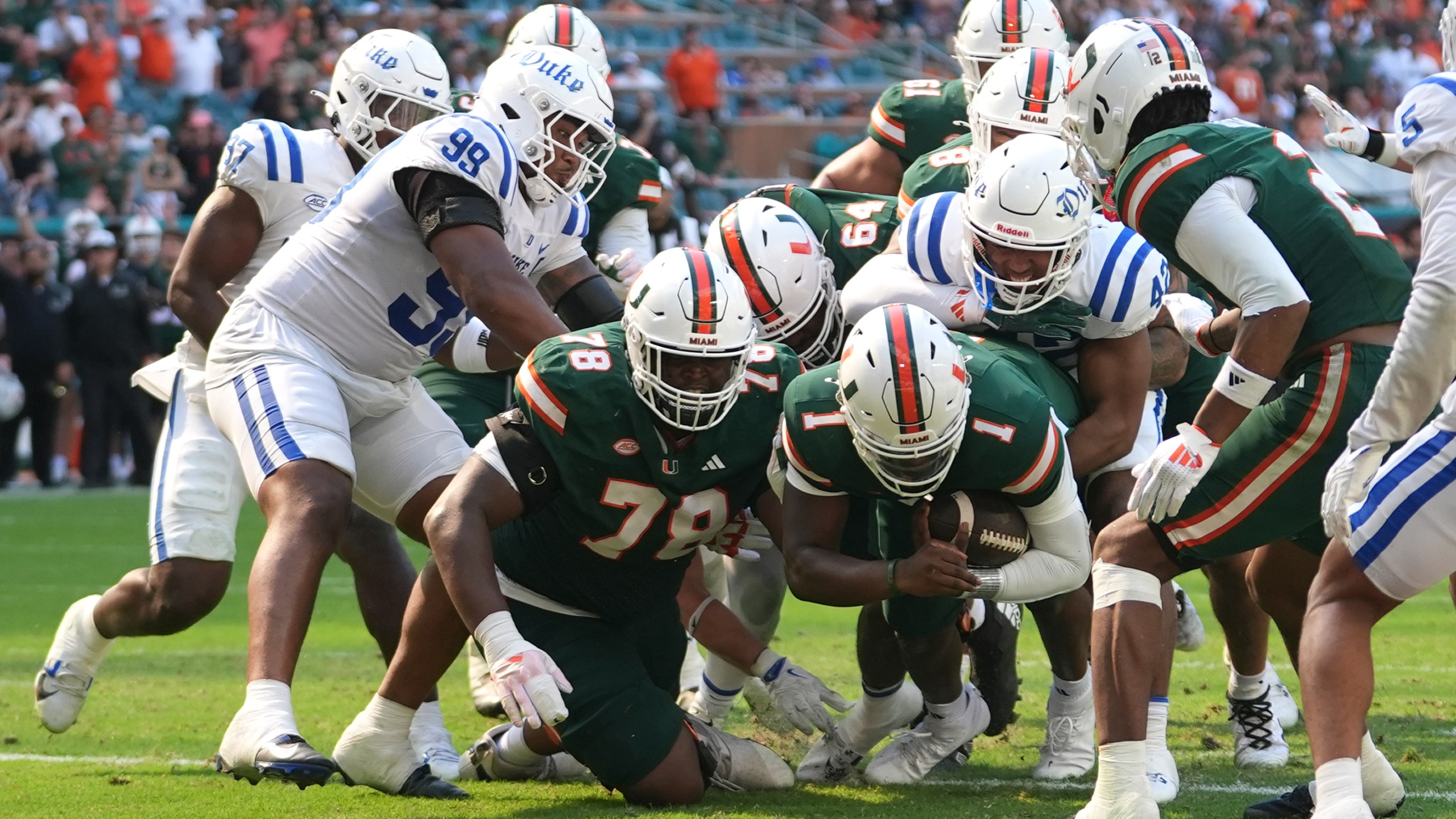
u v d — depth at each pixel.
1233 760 14.67
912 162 19.53
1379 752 11.81
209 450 14.88
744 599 16.09
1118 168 12.42
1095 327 13.92
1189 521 11.73
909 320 11.58
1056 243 13.17
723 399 11.95
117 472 48.50
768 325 14.52
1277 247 11.54
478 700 17.12
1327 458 11.52
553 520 12.77
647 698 12.75
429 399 14.71
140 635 15.21
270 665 11.96
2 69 55.69
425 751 14.73
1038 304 13.57
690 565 13.93
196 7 59.31
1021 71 15.62
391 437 14.19
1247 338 11.21
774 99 64.88
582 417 12.04
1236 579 14.23
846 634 22.89
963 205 13.66
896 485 11.90
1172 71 12.05
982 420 11.97
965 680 18.61
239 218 14.66
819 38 71.06
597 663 12.78
